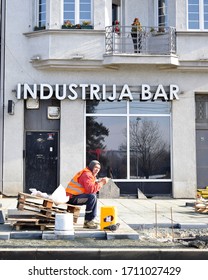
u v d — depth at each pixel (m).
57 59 18.42
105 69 18.77
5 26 19.05
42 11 19.14
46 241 9.77
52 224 10.65
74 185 10.92
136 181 18.89
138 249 8.77
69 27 18.64
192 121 19.00
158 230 11.41
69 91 18.73
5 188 18.55
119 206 15.92
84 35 18.56
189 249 8.90
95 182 11.05
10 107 18.45
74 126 18.73
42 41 18.62
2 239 9.92
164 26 19.36
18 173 18.61
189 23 19.08
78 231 10.34
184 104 19.03
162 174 19.02
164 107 19.16
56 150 18.98
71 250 8.66
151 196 18.88
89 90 18.72
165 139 19.08
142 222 12.08
